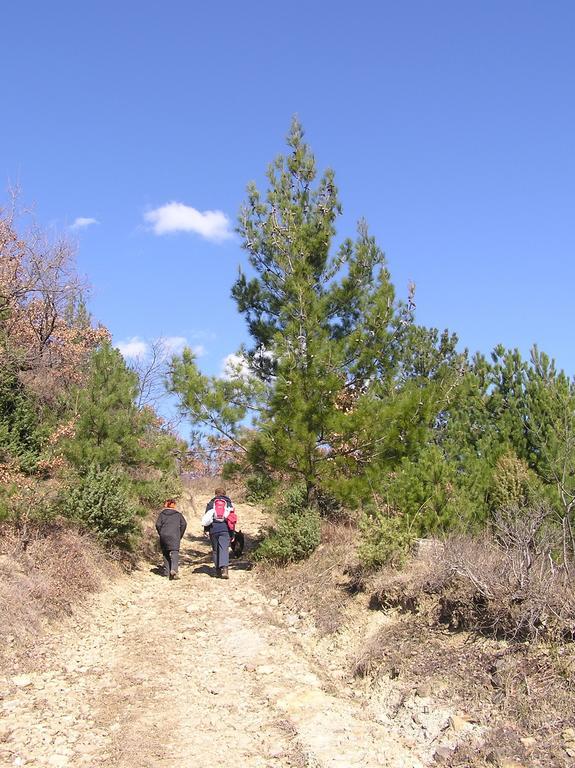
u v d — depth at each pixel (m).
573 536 8.12
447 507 10.43
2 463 12.81
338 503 14.19
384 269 13.91
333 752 5.64
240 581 12.73
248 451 13.70
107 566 12.12
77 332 20.47
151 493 17.31
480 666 6.47
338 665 8.12
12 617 8.59
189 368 13.83
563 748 5.04
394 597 8.66
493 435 12.80
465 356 16.02
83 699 6.89
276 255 14.32
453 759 5.33
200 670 7.98
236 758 5.61
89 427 14.30
